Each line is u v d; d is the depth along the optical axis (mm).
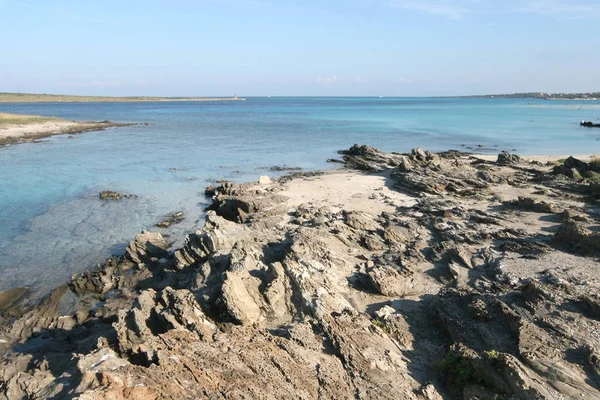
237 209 43750
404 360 19625
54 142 96938
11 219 44250
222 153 83250
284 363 17328
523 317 20984
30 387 15992
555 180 52156
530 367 17766
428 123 144875
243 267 24422
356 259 30922
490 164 64625
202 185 58500
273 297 22531
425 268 29375
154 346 16750
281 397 15531
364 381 17562
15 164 71688
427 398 17188
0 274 32625
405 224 37250
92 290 30656
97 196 52750
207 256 30375
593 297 21766
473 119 161000
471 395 17281
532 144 91250
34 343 25141
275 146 92125
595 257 28969
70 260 35062
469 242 33031
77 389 13547
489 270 28156
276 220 39688
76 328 25797
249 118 172875
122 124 136250
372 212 42719
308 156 79688
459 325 21391
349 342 19406
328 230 34469
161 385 13953
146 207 48562
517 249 30906
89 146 91750
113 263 33969
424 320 23484
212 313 21953
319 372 17500
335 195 49250
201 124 143250
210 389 14742
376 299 25750
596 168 56625
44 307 28484
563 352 18406
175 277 30000
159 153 83188
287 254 29109
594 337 19125
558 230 32156
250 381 15703
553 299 22234
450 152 75188
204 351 16859
